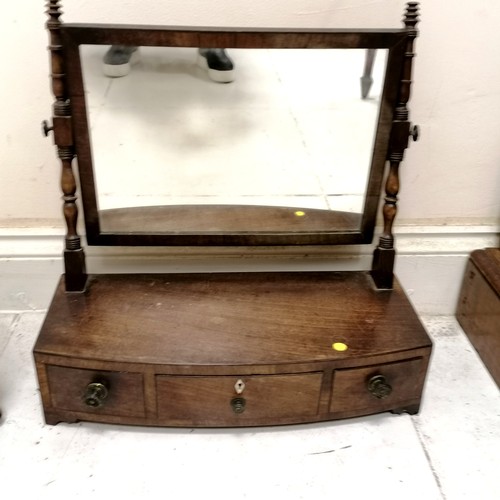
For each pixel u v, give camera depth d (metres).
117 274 1.12
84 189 1.00
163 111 0.95
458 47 1.07
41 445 1.01
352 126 0.99
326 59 0.93
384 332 1.01
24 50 1.01
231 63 0.92
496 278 1.17
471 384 1.17
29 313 1.29
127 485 0.95
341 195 1.06
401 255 1.27
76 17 1.00
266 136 0.99
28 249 1.21
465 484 0.97
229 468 0.98
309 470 0.98
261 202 1.06
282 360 0.95
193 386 0.96
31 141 1.10
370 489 0.95
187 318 1.02
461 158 1.19
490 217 1.27
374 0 1.02
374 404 1.04
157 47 0.89
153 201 1.04
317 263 1.25
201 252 1.22
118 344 0.96
